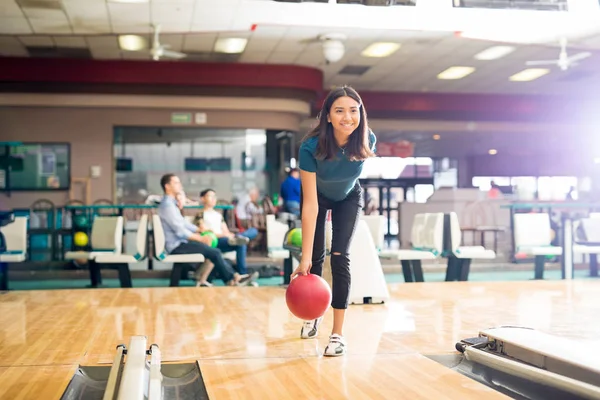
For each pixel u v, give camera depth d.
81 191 13.50
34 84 13.05
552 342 2.80
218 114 13.95
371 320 4.21
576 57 11.44
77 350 3.33
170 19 10.26
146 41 11.70
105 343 3.51
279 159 14.71
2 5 9.48
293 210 12.21
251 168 14.70
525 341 2.82
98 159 13.55
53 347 3.41
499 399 2.39
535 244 8.25
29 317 4.48
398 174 22.11
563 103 17.47
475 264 11.46
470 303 5.02
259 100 13.87
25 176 13.35
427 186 22.56
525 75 14.90
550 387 2.53
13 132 13.32
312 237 3.17
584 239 9.07
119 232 7.68
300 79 13.74
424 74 14.70
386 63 13.59
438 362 3.05
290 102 13.99
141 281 9.65
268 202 13.04
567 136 18.86
